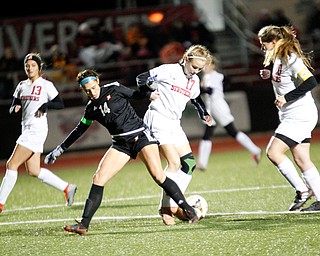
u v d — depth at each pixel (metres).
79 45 69.00
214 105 42.84
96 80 24.45
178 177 26.72
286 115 27.17
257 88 65.94
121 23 72.31
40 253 22.39
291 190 33.56
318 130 65.62
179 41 68.44
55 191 40.03
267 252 20.66
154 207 31.44
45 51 71.06
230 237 23.06
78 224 25.00
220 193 34.38
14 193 40.56
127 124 24.73
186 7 73.38
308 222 24.80
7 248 23.59
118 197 35.69
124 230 25.72
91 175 47.44
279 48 26.38
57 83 64.38
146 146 24.89
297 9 79.00
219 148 58.28
